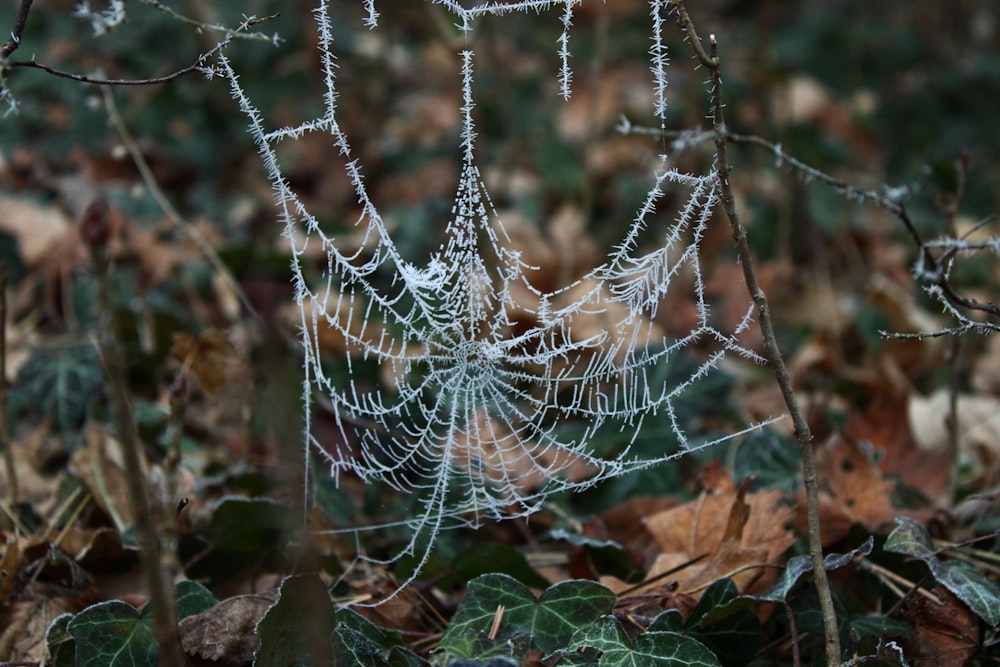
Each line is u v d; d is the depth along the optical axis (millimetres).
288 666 1754
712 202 1858
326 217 4117
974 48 6527
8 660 1958
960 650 1868
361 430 2730
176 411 1557
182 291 3594
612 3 5961
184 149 4312
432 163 4586
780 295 4082
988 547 2354
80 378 2951
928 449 3240
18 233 3520
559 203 4566
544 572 2342
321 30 1788
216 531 2150
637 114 5047
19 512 2441
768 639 2074
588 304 3354
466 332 2184
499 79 4926
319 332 3061
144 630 1800
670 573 2055
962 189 2529
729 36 6191
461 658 1714
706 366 1991
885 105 5965
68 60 4242
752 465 2570
